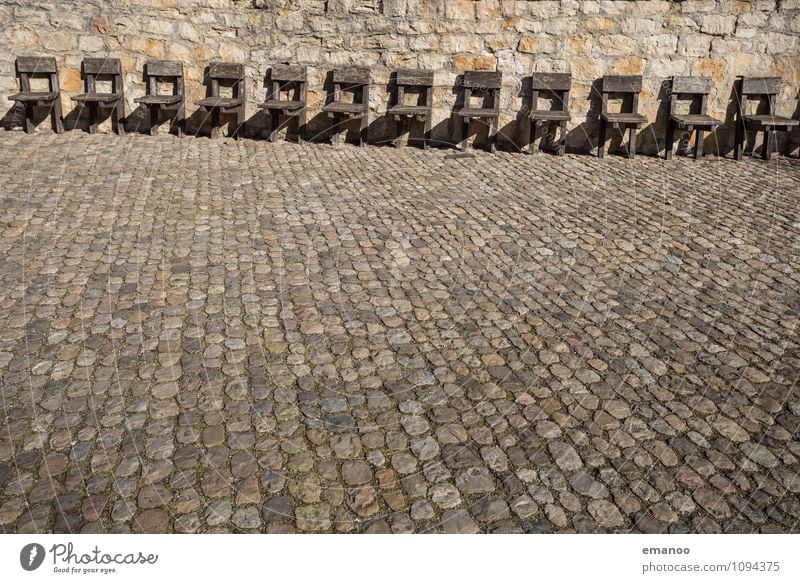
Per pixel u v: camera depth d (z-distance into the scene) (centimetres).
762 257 505
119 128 808
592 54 768
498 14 766
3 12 776
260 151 771
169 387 344
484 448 308
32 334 384
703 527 267
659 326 408
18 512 266
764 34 749
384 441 312
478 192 648
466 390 348
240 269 475
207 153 752
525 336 398
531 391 347
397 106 782
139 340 384
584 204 617
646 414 329
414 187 660
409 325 410
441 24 775
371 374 361
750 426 320
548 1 755
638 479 290
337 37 790
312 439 311
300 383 351
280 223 561
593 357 376
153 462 294
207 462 295
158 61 800
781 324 410
